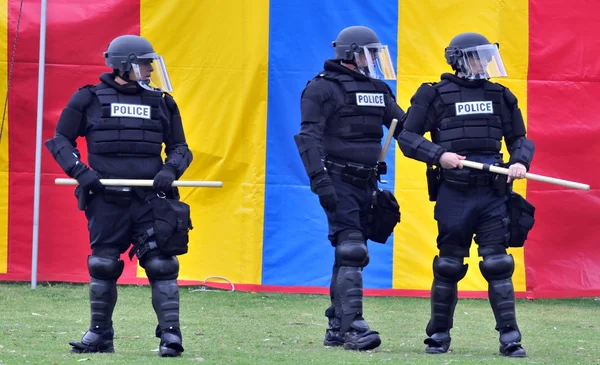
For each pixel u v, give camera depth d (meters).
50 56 30.80
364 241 22.02
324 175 21.30
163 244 19.91
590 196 31.41
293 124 30.94
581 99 31.34
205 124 30.91
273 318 26.58
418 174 30.97
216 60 30.86
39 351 20.19
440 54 30.94
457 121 21.31
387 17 30.84
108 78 20.67
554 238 31.41
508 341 20.81
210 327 24.81
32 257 30.80
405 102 30.95
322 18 30.86
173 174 20.23
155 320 25.56
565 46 31.22
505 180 21.00
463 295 31.39
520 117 21.95
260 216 30.98
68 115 20.38
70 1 30.84
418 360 19.50
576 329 26.02
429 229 31.09
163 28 30.75
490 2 30.91
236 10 30.81
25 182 30.95
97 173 20.12
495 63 21.27
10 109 30.80
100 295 20.27
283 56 30.88
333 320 22.42
